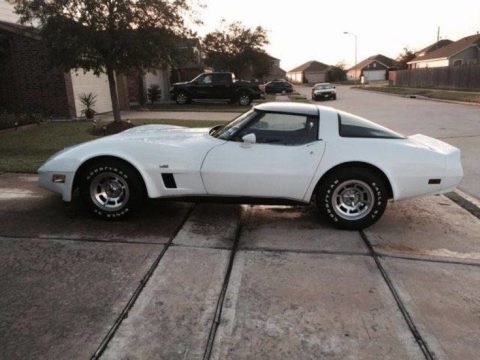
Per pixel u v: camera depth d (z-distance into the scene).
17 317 2.87
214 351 2.56
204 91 23.42
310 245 4.13
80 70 15.59
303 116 4.54
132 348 2.58
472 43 59.09
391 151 4.37
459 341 2.70
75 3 10.04
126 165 4.53
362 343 2.66
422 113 18.05
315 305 3.07
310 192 4.47
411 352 2.58
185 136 4.89
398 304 3.11
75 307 3.00
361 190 4.46
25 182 6.22
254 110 4.65
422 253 3.99
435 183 4.43
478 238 4.37
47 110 14.66
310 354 2.55
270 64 45.81
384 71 103.44
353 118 4.65
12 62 14.24
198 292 3.23
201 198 4.59
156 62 11.24
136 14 10.36
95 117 15.62
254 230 4.51
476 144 9.87
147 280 3.39
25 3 10.09
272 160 4.39
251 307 3.04
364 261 3.79
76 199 5.43
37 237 4.20
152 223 4.66
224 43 39.19
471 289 3.35
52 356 2.49
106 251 3.91
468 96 25.88
